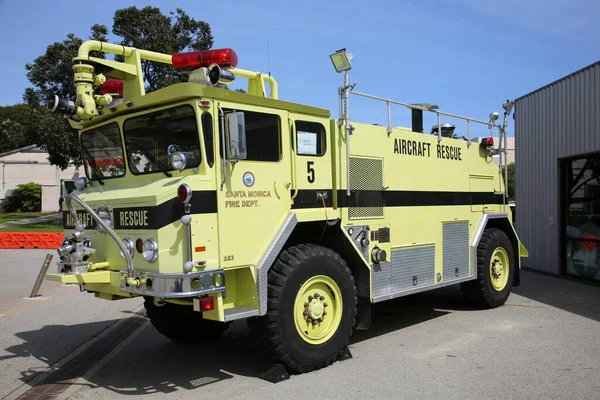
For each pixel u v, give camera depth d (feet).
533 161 39.70
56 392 15.72
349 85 18.70
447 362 17.43
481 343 19.67
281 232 16.28
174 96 14.85
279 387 15.43
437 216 23.49
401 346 19.67
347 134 18.72
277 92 21.65
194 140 14.88
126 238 15.38
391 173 21.03
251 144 15.90
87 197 17.63
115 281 15.81
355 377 16.15
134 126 16.99
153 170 16.48
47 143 87.40
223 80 15.40
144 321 25.80
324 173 18.22
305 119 17.67
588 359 17.33
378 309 26.94
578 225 34.99
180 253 14.23
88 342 21.70
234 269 15.74
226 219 14.94
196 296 14.23
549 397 14.03
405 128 24.52
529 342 19.61
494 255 26.71
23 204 153.28
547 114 37.58
